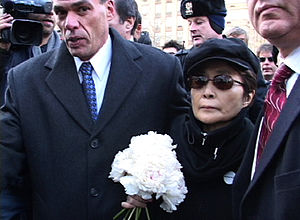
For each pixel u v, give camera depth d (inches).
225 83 64.2
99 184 69.0
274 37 53.3
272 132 51.0
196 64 65.7
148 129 73.5
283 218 46.7
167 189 62.5
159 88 75.9
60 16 71.8
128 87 73.2
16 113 72.6
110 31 78.8
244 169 59.6
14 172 70.4
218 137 64.6
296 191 46.3
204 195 66.9
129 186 62.9
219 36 121.1
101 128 70.0
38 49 107.7
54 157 70.0
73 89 71.9
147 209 68.7
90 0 69.4
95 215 68.4
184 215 68.5
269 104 56.2
